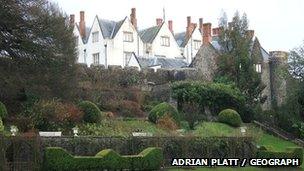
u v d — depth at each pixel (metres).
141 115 42.59
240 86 48.19
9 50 36.75
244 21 51.19
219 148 33.09
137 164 27.92
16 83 36.00
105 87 44.38
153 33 68.31
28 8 36.81
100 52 64.75
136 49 65.81
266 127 46.06
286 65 51.78
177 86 45.38
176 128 37.84
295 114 48.38
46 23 37.44
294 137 46.12
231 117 42.09
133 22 68.38
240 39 50.00
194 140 32.22
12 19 36.12
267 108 54.56
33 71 36.88
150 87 48.16
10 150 25.30
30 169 25.47
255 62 51.78
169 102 45.19
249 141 34.38
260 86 49.00
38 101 35.38
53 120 33.03
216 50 52.31
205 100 45.41
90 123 34.97
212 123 41.56
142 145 30.30
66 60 38.66
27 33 36.84
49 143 26.97
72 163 25.89
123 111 42.22
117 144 29.50
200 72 52.66
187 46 71.75
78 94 41.75
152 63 58.62
